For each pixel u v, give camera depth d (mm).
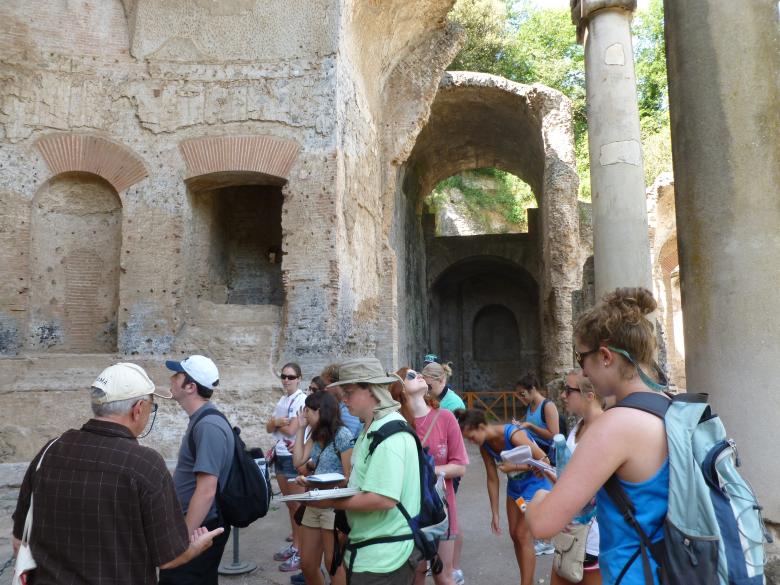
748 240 4133
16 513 2799
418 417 4621
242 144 10883
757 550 1839
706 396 1941
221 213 12828
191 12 11273
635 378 2076
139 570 2564
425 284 26125
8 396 9875
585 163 33312
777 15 4328
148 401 2844
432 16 14469
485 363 30250
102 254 11180
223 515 3629
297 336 10352
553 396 18250
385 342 14219
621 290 2201
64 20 11078
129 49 11211
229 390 10086
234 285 13062
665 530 1842
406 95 15016
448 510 4324
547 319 21359
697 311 4328
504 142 24078
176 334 10562
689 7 4531
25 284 10508
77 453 2613
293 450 5281
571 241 19609
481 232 38562
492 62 32750
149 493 2580
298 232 10617
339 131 10898
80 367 10250
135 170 10906
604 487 1990
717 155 4281
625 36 8438
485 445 5250
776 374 4008
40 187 10766
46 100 10859
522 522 4512
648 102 33938
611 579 1929
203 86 11109
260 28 11211
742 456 4055
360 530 3189
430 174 25391
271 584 5395
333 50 10977
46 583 2502
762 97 4223
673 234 20219
